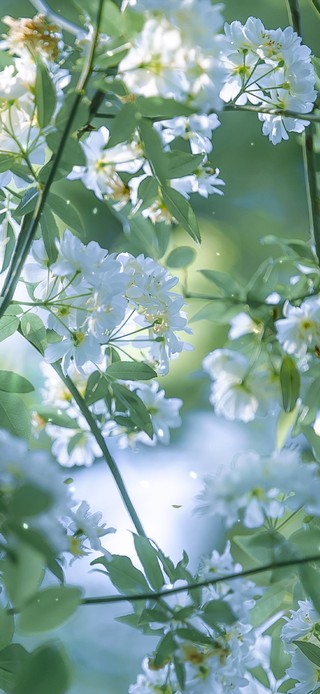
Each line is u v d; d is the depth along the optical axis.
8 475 0.97
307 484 1.05
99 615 2.21
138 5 1.02
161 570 1.11
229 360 1.26
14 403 1.14
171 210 1.14
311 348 1.21
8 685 1.05
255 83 1.20
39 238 1.15
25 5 2.28
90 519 1.11
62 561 1.10
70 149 1.08
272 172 2.52
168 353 1.18
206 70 1.04
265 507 1.05
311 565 1.11
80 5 1.03
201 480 1.06
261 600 1.20
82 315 1.13
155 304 1.17
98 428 1.20
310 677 1.17
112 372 1.18
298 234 2.53
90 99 1.13
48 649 0.99
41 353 1.15
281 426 1.24
